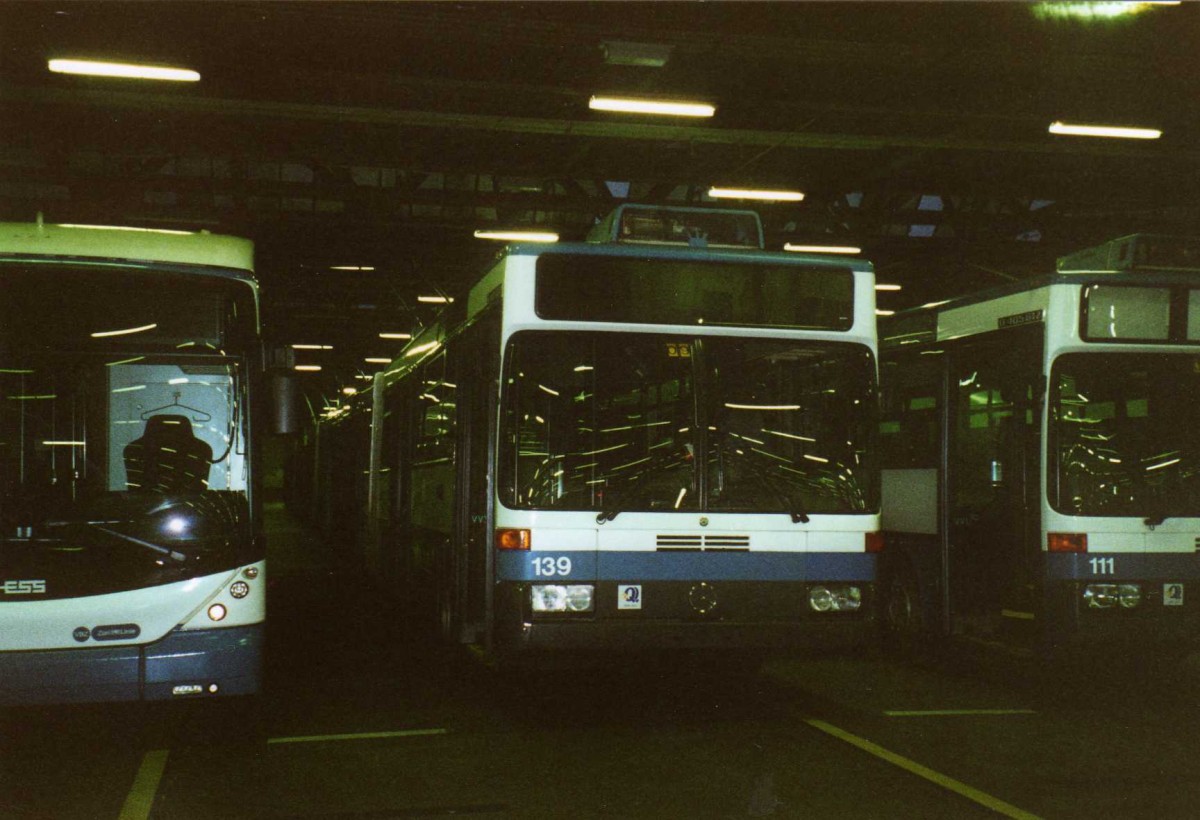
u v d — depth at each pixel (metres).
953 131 18.64
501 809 6.53
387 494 16.33
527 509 8.52
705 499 8.75
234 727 8.80
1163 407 10.52
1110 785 6.97
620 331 8.86
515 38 15.10
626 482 8.66
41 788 7.07
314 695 10.13
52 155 21.70
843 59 16.11
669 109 16.47
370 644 13.44
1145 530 10.26
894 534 12.91
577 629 8.45
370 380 20.62
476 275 10.35
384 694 10.17
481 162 22.12
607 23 15.04
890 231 28.64
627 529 8.61
